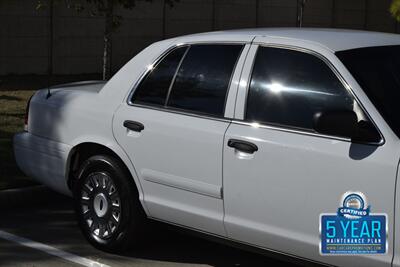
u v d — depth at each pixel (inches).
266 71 185.0
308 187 166.1
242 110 185.0
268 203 174.2
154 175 201.6
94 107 222.5
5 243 234.4
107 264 212.8
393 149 154.1
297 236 169.0
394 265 153.0
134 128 207.6
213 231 190.2
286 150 170.6
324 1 939.3
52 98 241.9
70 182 235.3
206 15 789.9
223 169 183.8
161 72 211.3
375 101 162.9
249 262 217.0
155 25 738.2
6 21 619.8
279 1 874.8
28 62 639.1
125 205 212.8
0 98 505.7
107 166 215.9
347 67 169.9
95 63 687.1
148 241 229.9
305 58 178.9
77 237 241.9
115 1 511.8
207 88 196.9
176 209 197.3
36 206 285.9
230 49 196.5
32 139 245.4
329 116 159.3
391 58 179.8
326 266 166.9
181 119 197.3
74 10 659.4
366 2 992.2
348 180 159.0
